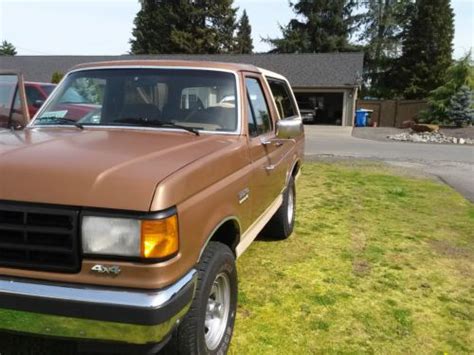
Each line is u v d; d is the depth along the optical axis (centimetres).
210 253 292
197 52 4647
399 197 870
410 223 690
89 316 227
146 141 316
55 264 231
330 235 616
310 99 3194
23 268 234
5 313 236
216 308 318
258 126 416
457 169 1273
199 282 277
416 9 4919
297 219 689
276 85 553
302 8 5053
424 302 428
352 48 5050
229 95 382
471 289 461
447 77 2955
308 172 1149
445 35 4653
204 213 271
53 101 411
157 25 4716
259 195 401
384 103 3222
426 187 982
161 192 231
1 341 329
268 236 588
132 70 403
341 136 2319
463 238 623
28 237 231
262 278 466
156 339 229
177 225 239
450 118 2733
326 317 390
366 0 5197
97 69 414
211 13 4694
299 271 488
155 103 384
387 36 5141
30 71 3394
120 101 389
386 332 371
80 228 226
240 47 5150
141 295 226
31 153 261
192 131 357
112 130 358
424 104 3139
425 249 574
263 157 412
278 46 5056
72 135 329
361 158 1477
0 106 490
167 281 233
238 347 339
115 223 226
